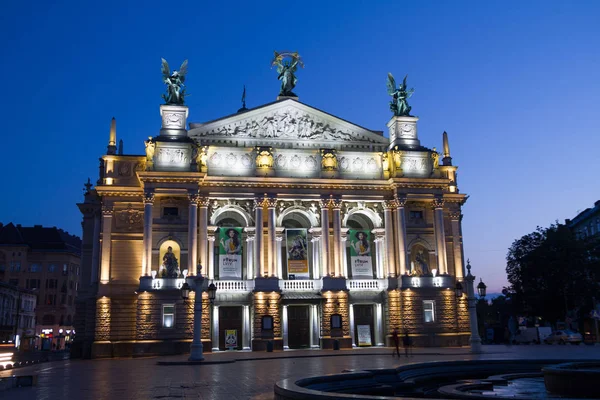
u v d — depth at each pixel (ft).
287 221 257.34
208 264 229.86
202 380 111.14
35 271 476.95
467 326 244.01
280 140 245.65
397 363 146.41
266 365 148.97
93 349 216.54
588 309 313.73
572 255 286.46
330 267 236.02
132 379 116.26
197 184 227.40
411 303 234.79
